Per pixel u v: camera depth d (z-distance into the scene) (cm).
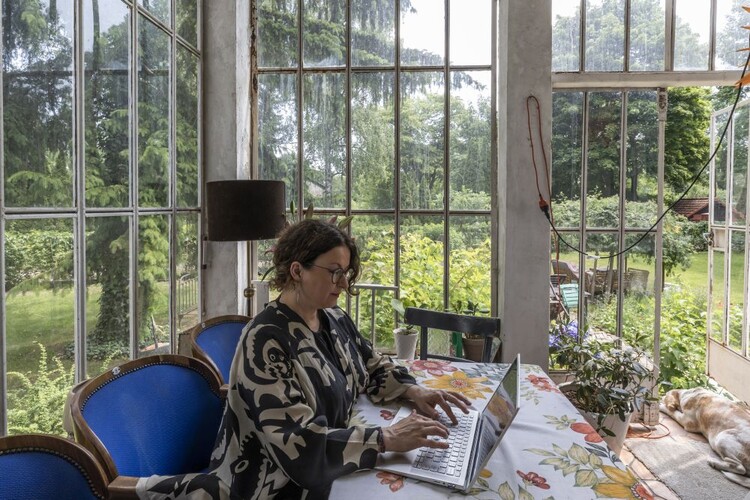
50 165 161
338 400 118
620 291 294
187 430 134
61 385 167
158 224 237
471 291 308
